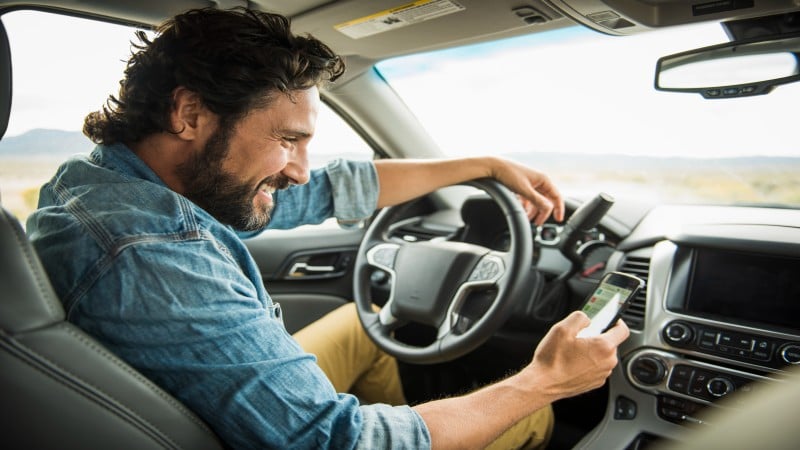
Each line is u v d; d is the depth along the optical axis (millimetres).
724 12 1106
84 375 583
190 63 697
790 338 1067
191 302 652
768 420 309
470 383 1762
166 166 769
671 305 1238
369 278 1461
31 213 758
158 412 632
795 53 1113
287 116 758
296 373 695
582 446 1188
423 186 1318
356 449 692
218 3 1280
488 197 1568
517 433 1290
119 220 660
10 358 540
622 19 1196
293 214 1213
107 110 789
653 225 1429
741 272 1218
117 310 634
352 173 1261
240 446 695
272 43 738
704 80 1255
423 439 732
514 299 1201
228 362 662
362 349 1607
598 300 1072
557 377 867
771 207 1434
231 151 748
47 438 572
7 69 1064
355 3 1275
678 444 350
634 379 1200
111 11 1214
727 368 1107
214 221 778
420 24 1380
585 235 1351
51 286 597
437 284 1288
